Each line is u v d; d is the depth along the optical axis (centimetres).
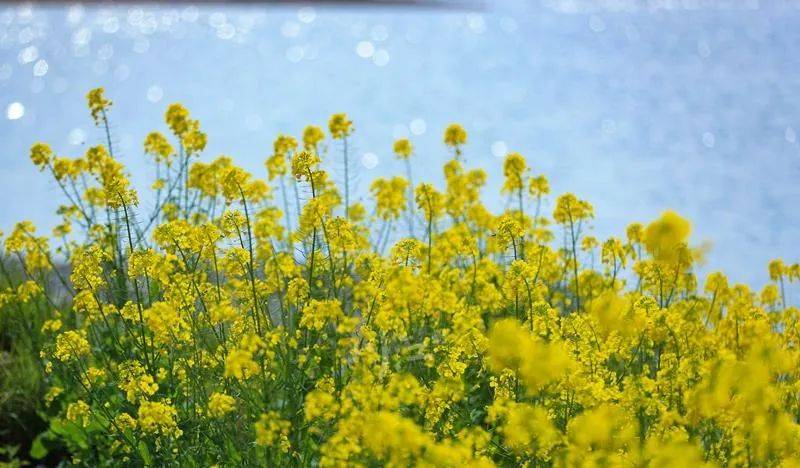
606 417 244
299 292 284
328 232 291
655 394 259
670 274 291
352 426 247
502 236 291
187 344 288
